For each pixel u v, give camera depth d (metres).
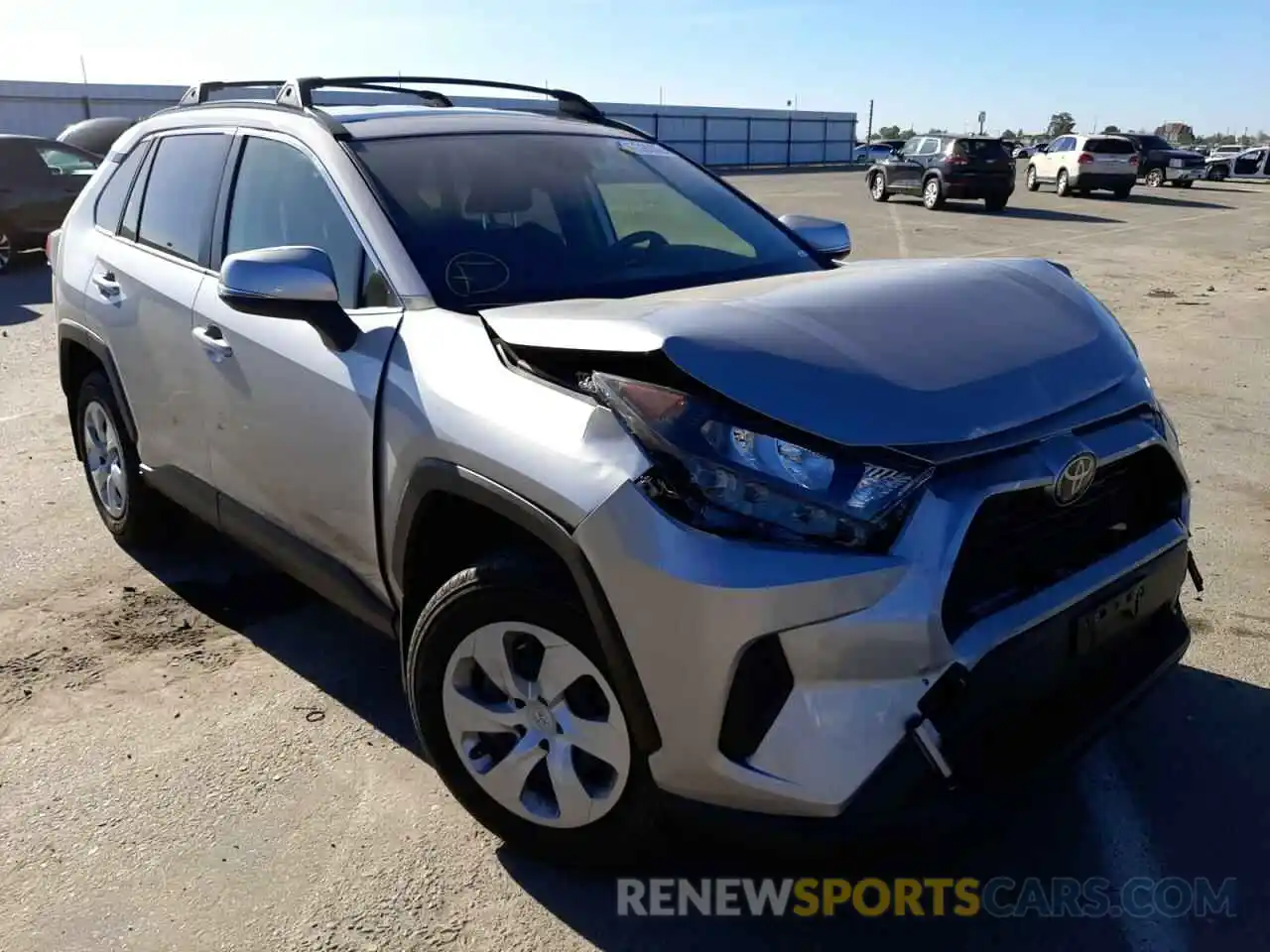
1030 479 2.19
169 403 3.73
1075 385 2.42
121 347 3.99
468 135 3.46
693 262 3.34
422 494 2.55
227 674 3.61
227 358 3.29
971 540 2.13
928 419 2.15
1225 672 3.54
